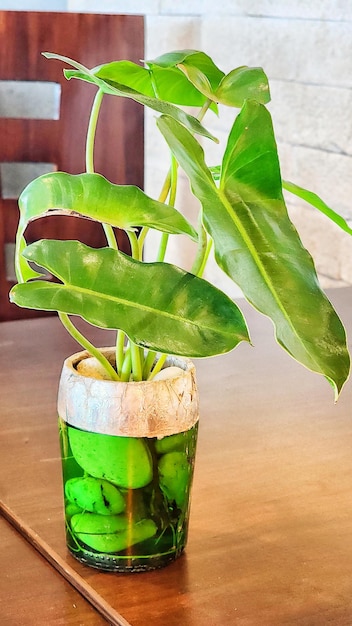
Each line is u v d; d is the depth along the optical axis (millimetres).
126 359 615
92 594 577
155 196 2145
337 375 496
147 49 2105
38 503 702
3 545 649
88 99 1411
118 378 621
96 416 582
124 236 1445
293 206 1683
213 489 731
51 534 654
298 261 527
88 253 554
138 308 548
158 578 600
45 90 2143
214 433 845
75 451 595
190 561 623
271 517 688
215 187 543
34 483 737
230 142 546
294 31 1605
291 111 1645
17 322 1196
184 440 603
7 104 2160
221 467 771
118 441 580
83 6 2354
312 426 871
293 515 691
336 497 723
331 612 564
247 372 1024
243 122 542
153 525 599
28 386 965
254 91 641
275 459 791
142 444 583
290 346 502
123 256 558
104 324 542
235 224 531
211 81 708
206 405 918
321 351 500
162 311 549
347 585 596
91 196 583
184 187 2016
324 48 1531
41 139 1407
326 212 671
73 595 587
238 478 752
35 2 2434
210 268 2029
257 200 541
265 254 525
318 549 643
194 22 1911
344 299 1341
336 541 654
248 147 542
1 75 1369
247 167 544
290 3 1605
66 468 607
